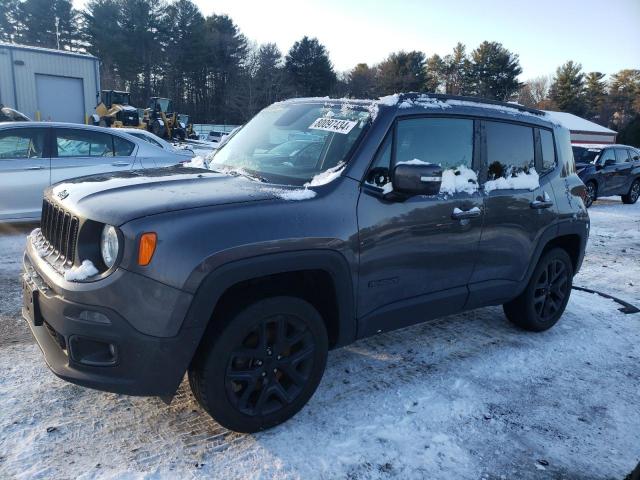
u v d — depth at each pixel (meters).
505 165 4.11
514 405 3.47
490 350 4.32
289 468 2.71
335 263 2.96
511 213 4.03
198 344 2.59
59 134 7.07
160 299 2.45
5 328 4.18
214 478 2.61
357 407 3.31
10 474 2.53
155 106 35.00
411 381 3.70
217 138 38.19
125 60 62.09
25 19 67.62
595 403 3.57
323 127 3.53
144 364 2.48
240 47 68.31
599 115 88.75
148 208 2.55
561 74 85.56
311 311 2.99
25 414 3.02
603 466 2.92
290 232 2.77
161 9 65.38
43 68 23.62
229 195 2.80
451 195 3.60
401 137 3.41
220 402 2.75
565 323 5.05
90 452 2.74
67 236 2.75
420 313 3.57
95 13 62.50
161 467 2.66
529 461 2.91
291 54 66.12
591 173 14.45
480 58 76.62
